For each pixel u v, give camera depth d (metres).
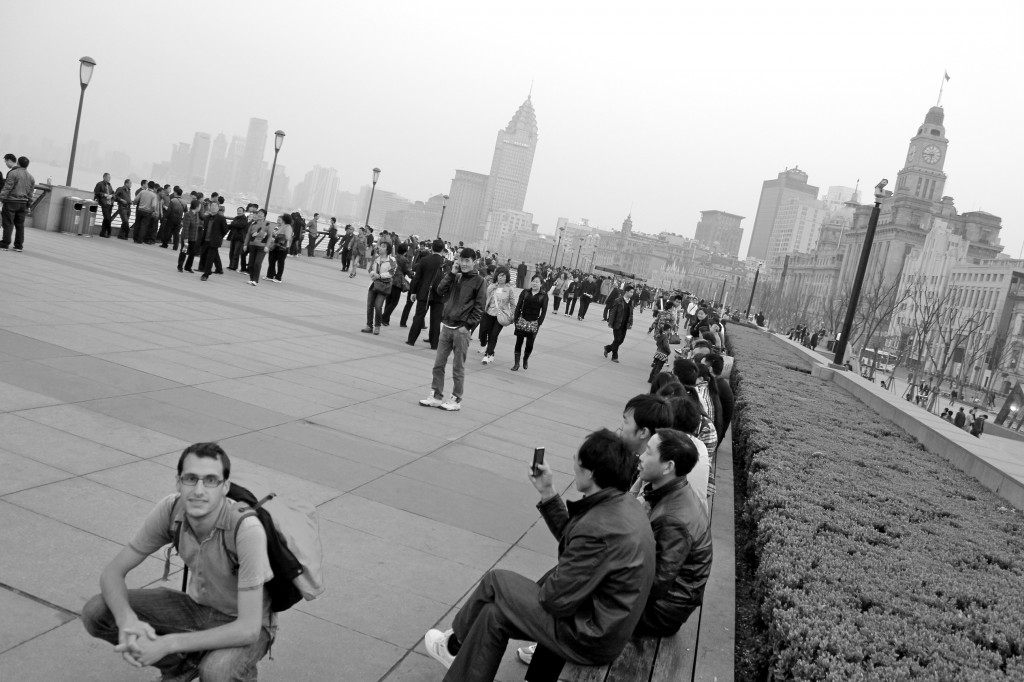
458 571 5.70
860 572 5.02
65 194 23.56
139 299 14.63
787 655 3.90
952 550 5.92
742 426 11.16
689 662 4.41
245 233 23.64
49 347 9.60
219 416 8.18
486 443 9.41
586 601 3.74
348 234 32.31
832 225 185.88
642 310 53.81
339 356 13.11
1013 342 75.44
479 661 3.82
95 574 4.61
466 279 10.66
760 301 133.12
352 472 7.32
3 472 5.73
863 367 63.12
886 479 8.23
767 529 5.90
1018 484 8.05
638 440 5.16
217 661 3.16
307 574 3.32
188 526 3.28
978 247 154.88
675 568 4.39
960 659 3.93
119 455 6.51
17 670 3.67
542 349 20.81
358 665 4.30
